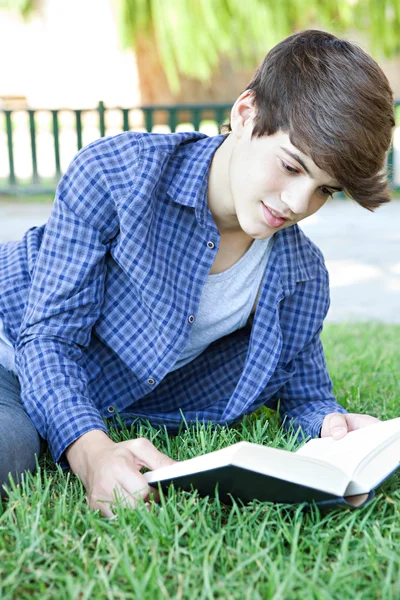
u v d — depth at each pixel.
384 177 1.32
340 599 0.95
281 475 1.06
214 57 11.27
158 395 1.68
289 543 1.10
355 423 1.51
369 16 10.91
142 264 1.44
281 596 0.93
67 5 14.08
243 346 1.67
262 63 1.36
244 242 1.52
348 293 4.68
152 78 13.69
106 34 14.11
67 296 1.44
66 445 1.30
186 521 1.12
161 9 10.99
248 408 1.60
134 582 0.94
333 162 1.24
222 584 0.97
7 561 1.01
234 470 1.05
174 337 1.48
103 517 1.17
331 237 6.60
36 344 1.43
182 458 1.43
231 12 10.77
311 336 1.65
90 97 14.48
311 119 1.23
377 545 1.09
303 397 1.69
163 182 1.47
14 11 14.08
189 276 1.48
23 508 1.14
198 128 8.57
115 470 1.18
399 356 2.63
